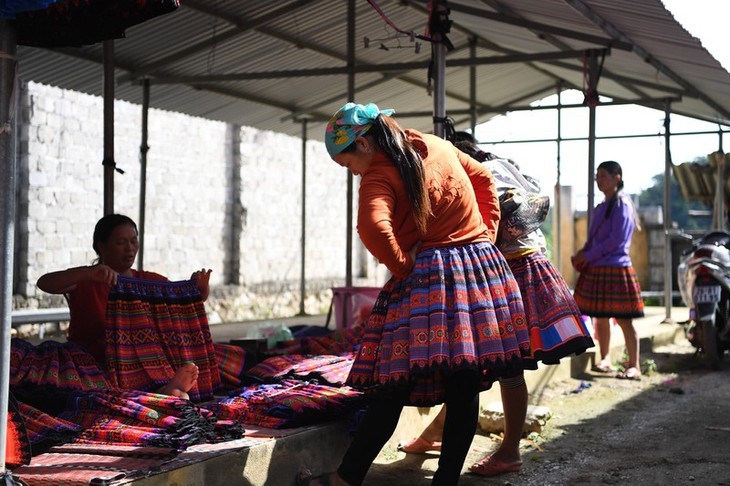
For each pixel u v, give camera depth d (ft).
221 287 42.52
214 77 27.37
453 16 31.32
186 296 13.71
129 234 13.55
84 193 35.96
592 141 24.44
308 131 39.75
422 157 10.28
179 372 12.54
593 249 21.38
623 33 22.63
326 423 12.03
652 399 19.47
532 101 42.47
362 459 10.05
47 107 34.24
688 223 128.98
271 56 29.50
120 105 38.19
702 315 24.18
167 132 40.70
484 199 11.09
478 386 10.52
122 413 10.96
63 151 34.96
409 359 9.74
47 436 10.17
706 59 21.24
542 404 18.72
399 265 9.86
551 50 31.73
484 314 9.89
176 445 10.11
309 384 13.30
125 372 12.66
